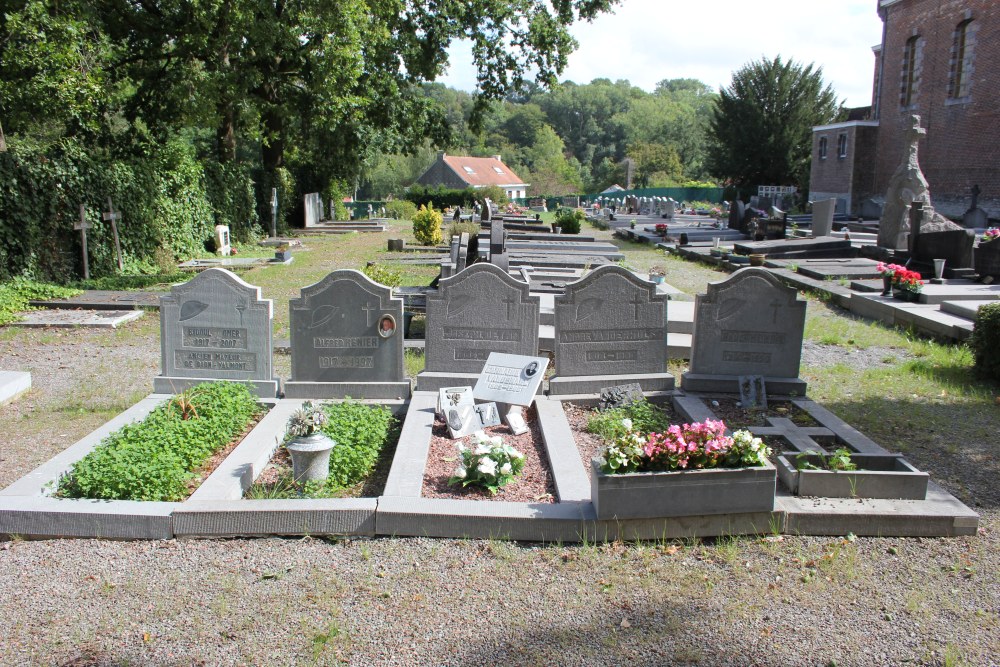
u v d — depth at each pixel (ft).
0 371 29.71
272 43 74.74
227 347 26.27
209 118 73.56
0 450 22.94
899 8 122.62
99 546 17.04
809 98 186.09
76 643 13.50
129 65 78.79
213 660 13.01
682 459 17.25
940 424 25.27
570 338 27.02
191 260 72.49
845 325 42.57
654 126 395.14
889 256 64.34
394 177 285.02
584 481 19.33
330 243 96.73
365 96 97.76
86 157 57.52
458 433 23.24
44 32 56.54
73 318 42.60
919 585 15.43
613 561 16.33
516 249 78.13
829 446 22.31
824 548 16.93
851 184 136.26
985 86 104.88
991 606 14.70
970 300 42.14
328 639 13.52
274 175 110.52
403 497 18.01
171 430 20.56
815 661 13.03
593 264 65.51
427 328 27.17
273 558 16.51
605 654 13.15
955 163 111.86
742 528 17.43
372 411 23.70
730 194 201.57
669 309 40.78
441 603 14.71
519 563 16.25
